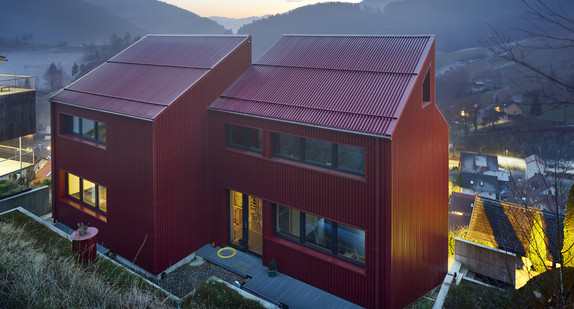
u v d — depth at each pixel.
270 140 12.98
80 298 7.31
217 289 10.68
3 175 16.00
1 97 14.24
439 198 13.62
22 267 7.71
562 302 6.65
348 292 11.94
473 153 67.19
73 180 16.09
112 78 15.87
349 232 11.98
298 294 12.33
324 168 12.09
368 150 10.91
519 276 14.16
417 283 12.71
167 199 13.34
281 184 12.88
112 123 13.80
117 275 10.76
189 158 13.90
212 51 15.52
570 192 8.44
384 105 11.29
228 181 14.20
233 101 13.90
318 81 13.27
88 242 10.86
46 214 18.05
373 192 11.02
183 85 13.80
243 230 14.44
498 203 18.66
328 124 11.39
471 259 14.18
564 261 8.56
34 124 15.55
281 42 16.09
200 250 14.65
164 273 13.38
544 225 13.59
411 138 11.69
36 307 6.72
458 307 10.97
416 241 12.39
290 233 13.31
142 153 13.07
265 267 13.65
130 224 13.79
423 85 12.70
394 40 13.64
